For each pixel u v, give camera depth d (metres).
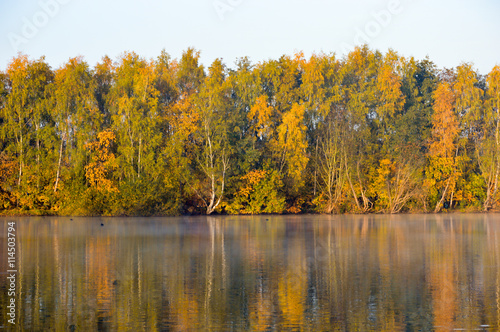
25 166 73.38
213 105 77.56
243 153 80.62
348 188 82.31
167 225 58.28
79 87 73.81
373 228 53.97
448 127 83.25
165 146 78.31
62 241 40.97
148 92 77.81
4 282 23.88
